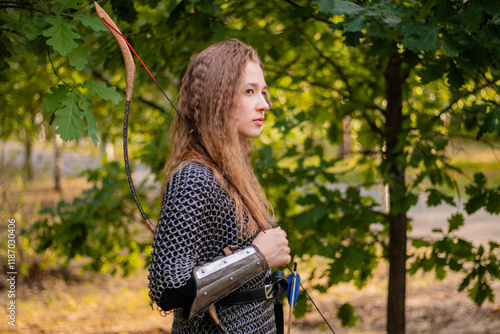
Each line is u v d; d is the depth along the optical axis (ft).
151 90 15.38
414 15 8.96
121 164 14.48
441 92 14.02
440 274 12.16
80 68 6.75
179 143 5.73
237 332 5.26
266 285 5.49
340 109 12.76
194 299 4.74
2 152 26.53
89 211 13.74
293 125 12.60
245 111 5.70
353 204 12.32
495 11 7.11
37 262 26.78
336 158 12.38
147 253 14.28
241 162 5.66
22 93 16.47
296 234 12.06
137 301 24.48
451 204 11.55
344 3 8.31
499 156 39.58
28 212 26.71
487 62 9.34
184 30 11.38
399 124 12.85
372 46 8.95
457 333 18.03
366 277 13.48
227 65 5.63
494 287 23.50
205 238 5.10
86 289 25.99
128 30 11.66
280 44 12.64
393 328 13.32
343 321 13.28
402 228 13.20
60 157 36.91
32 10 7.58
